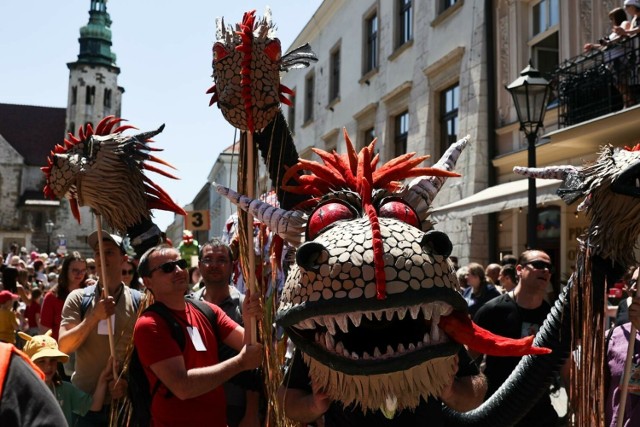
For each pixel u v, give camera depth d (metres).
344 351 1.97
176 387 2.78
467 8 11.62
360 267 1.89
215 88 2.70
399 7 14.75
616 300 4.95
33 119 59.75
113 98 57.94
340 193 2.27
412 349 1.94
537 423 3.78
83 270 4.64
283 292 2.15
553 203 9.58
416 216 2.26
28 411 1.36
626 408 2.80
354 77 16.98
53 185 3.17
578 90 8.31
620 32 7.42
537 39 10.23
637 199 2.40
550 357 2.56
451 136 12.29
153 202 3.25
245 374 3.18
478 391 2.30
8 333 6.07
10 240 54.56
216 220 31.88
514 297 4.15
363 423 2.16
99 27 58.00
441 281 1.93
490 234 10.98
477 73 11.20
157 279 3.01
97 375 3.60
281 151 2.89
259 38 2.57
